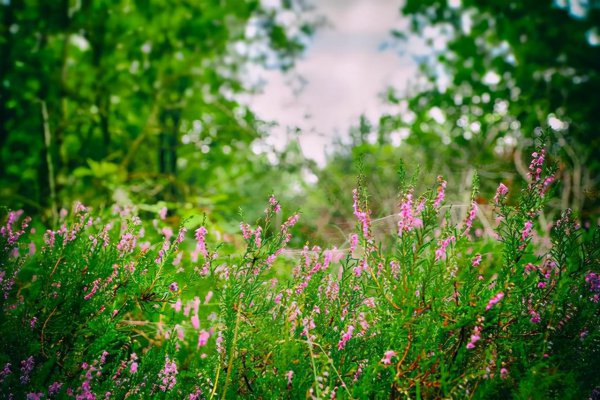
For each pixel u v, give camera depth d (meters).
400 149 7.50
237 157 7.92
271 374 1.68
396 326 1.57
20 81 6.16
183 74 7.24
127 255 2.12
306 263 2.01
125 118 7.20
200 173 8.63
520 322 1.62
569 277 1.70
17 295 2.08
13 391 1.61
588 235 2.18
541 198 1.72
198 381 1.85
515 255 1.67
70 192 5.72
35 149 6.29
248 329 1.84
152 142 6.97
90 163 4.92
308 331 1.77
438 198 1.65
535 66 6.92
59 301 1.81
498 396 1.48
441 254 1.64
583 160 4.77
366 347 1.80
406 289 1.63
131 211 3.46
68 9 6.38
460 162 6.71
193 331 2.28
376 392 1.55
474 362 1.60
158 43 7.14
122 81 6.89
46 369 1.62
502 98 7.21
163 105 6.98
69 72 7.00
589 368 1.55
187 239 3.45
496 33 7.35
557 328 1.62
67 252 1.93
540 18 6.80
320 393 1.48
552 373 1.43
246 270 1.93
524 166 4.80
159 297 1.96
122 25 6.77
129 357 2.21
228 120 7.44
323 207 6.10
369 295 1.93
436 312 1.55
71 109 6.83
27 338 1.77
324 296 1.96
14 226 2.17
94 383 1.68
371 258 1.81
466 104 7.59
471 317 1.51
